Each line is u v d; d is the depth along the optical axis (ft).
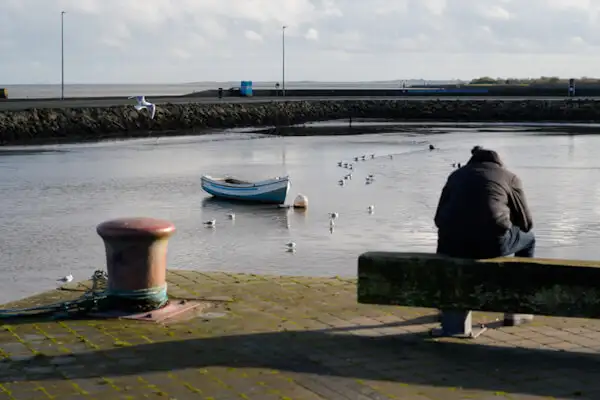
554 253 69.10
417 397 19.42
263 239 78.23
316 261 68.44
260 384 20.33
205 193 109.91
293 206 97.40
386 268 24.12
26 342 23.85
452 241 23.98
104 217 90.58
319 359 22.30
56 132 203.82
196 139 201.77
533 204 95.09
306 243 76.07
